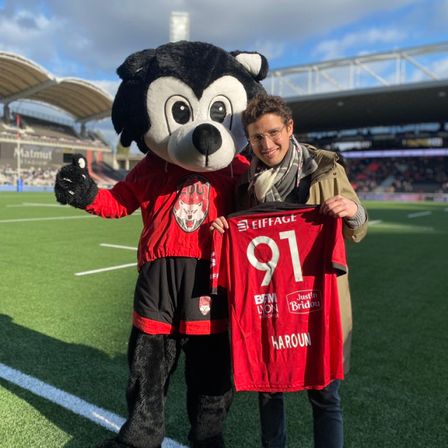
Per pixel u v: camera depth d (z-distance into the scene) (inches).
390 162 1966.0
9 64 1546.5
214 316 83.8
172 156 84.4
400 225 575.5
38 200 943.7
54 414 103.2
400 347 149.6
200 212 85.3
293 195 80.3
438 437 97.6
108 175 1991.9
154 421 81.7
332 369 77.9
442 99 1389.0
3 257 293.7
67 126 2217.0
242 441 95.7
